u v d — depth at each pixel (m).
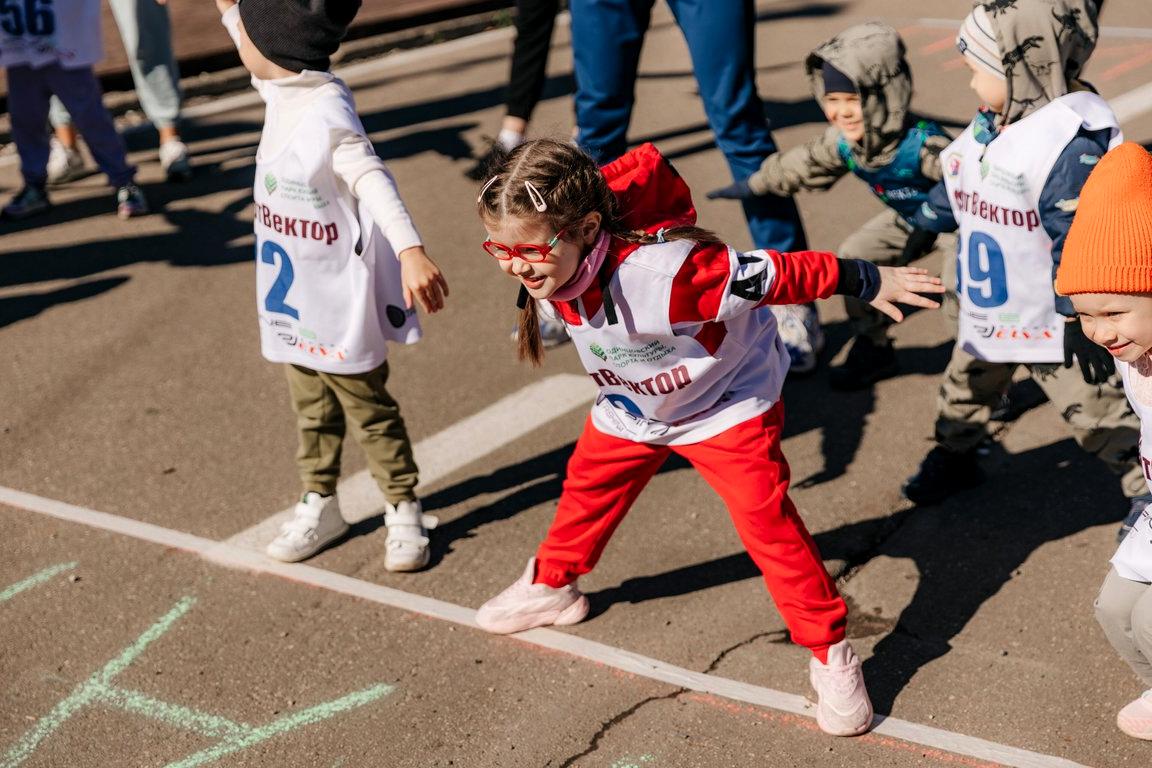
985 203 3.34
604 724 3.27
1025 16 3.17
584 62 5.03
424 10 10.54
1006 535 3.93
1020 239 3.31
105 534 4.28
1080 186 3.13
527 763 3.16
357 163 3.47
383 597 3.86
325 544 4.12
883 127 4.10
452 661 3.55
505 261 2.82
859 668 3.17
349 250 3.62
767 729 3.21
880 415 4.70
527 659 3.54
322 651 3.63
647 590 3.82
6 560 4.16
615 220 2.87
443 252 6.51
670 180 3.06
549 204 2.70
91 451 4.84
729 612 3.68
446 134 8.29
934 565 3.83
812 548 3.10
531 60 6.40
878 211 6.55
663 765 3.11
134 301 6.16
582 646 3.58
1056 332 3.42
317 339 3.73
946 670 3.38
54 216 7.32
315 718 3.37
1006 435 4.47
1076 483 4.15
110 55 9.54
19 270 6.61
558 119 8.39
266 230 3.68
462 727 3.30
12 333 5.89
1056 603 3.61
